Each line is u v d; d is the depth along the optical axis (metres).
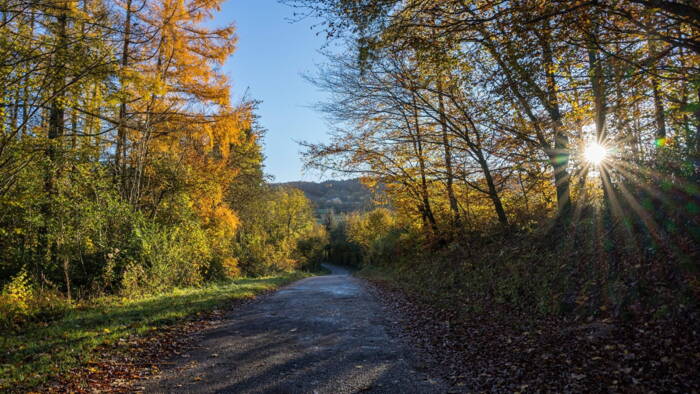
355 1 6.03
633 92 8.62
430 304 11.44
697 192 7.58
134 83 10.46
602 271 7.86
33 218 11.66
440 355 6.44
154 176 19.55
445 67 7.81
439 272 15.65
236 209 29.69
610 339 5.78
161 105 14.94
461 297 11.57
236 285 19.44
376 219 34.88
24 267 11.34
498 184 13.92
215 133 15.74
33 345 6.91
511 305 9.35
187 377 5.66
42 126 13.13
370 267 37.44
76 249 12.73
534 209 13.44
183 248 17.83
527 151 12.22
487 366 5.70
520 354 5.95
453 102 13.01
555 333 6.64
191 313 10.38
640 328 5.86
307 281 26.61
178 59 14.70
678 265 6.54
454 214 16.70
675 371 4.49
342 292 16.12
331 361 6.27
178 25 14.29
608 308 6.91
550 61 7.76
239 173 26.62
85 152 13.78
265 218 40.62
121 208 14.68
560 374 5.00
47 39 9.29
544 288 8.81
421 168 16.47
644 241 7.69
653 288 6.51
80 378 5.51
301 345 7.28
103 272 13.24
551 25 6.40
